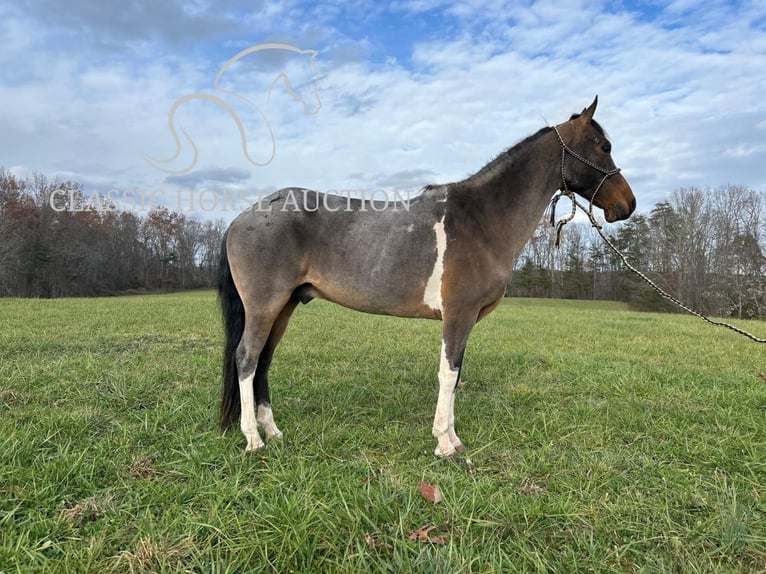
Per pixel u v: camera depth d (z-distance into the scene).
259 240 3.13
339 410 3.84
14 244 33.72
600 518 2.30
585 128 3.48
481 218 3.23
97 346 6.49
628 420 3.66
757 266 30.27
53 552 1.98
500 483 2.69
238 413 3.39
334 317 10.89
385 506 2.28
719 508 2.37
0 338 6.83
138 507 2.33
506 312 15.08
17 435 3.01
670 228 33.97
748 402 4.12
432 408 4.04
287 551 1.96
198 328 8.66
